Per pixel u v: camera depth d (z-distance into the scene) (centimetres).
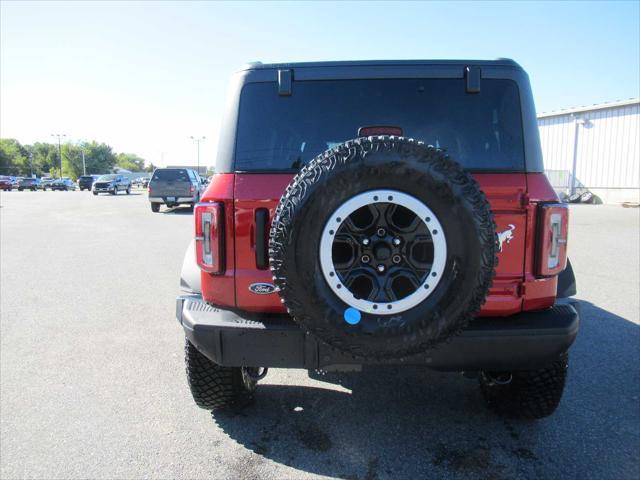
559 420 319
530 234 254
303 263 216
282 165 270
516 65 270
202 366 301
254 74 276
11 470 268
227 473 266
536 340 244
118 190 3888
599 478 259
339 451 287
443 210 212
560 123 2912
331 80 274
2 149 10631
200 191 2109
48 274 776
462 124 270
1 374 396
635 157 2520
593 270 783
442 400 351
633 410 331
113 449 289
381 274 220
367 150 212
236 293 261
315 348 246
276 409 338
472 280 214
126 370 405
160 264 859
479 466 271
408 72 272
